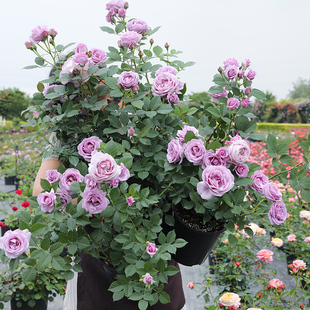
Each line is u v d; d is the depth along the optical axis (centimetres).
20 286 271
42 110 146
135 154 138
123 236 120
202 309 293
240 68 148
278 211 125
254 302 238
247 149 115
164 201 147
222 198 123
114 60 147
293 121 2277
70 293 167
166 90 138
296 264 254
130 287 121
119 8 155
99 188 107
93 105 132
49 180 129
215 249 319
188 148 120
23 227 118
